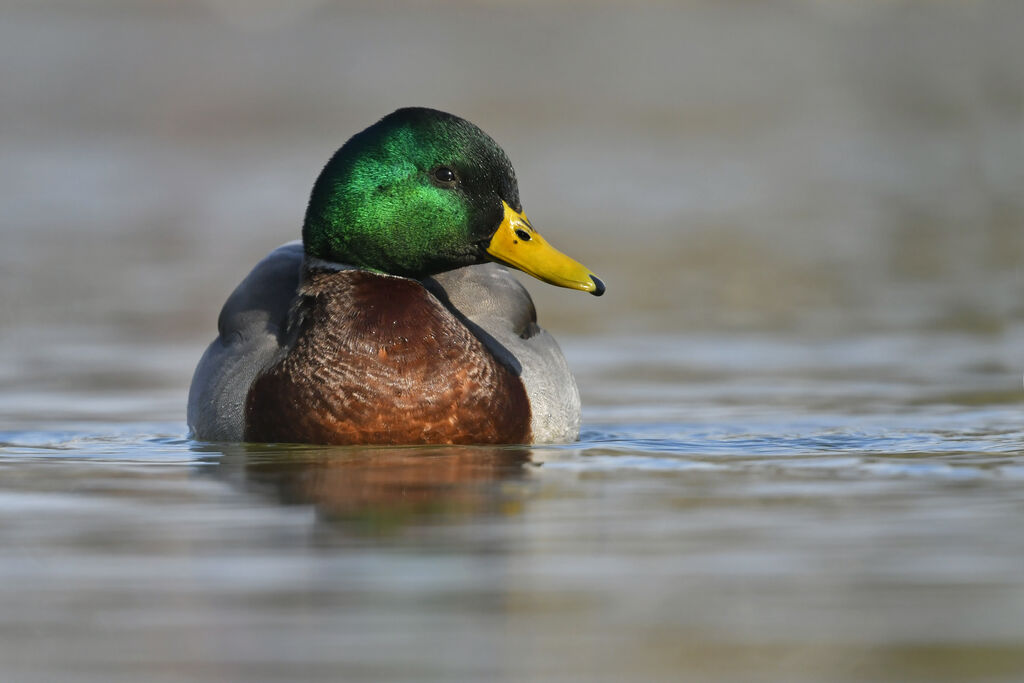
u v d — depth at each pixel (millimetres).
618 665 6129
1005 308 18609
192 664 6180
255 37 65812
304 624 6684
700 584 7234
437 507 8898
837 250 23828
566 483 9633
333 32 69000
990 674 5980
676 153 38469
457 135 11359
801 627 6594
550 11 76188
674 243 24844
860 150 38812
